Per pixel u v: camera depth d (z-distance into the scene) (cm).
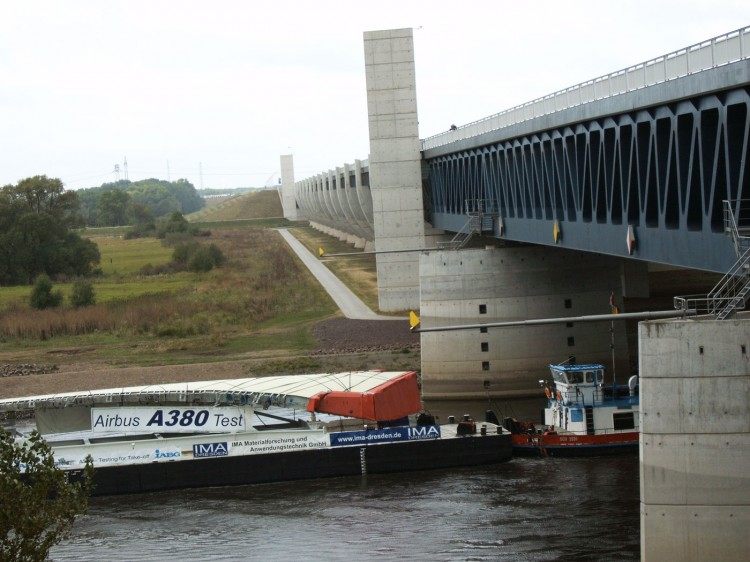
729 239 4153
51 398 6856
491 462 6425
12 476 3375
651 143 4984
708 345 3634
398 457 6359
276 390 6662
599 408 6506
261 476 6341
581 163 6222
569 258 8688
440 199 11131
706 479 3653
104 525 5581
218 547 5072
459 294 8731
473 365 8738
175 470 6303
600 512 5209
